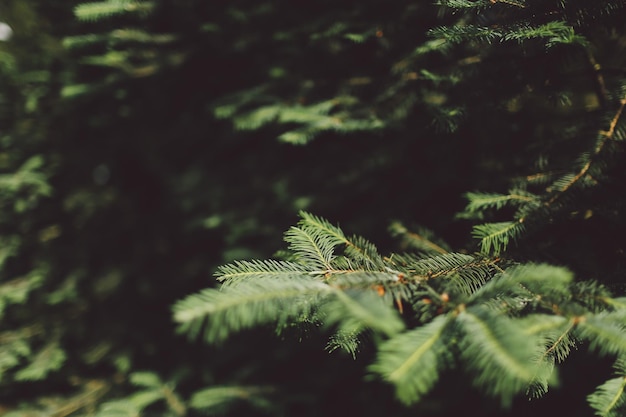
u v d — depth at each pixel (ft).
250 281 3.00
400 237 6.44
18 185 10.98
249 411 9.16
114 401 8.87
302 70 8.80
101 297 12.55
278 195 10.69
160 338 11.87
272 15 8.95
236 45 9.45
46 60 11.10
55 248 12.32
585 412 6.49
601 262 4.77
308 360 10.23
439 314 3.05
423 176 8.25
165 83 11.12
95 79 11.27
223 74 10.70
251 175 12.14
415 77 7.41
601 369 6.86
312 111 8.04
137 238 13.69
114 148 13.28
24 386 10.73
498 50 5.63
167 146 13.41
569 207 4.65
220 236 13.24
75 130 12.42
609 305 3.21
